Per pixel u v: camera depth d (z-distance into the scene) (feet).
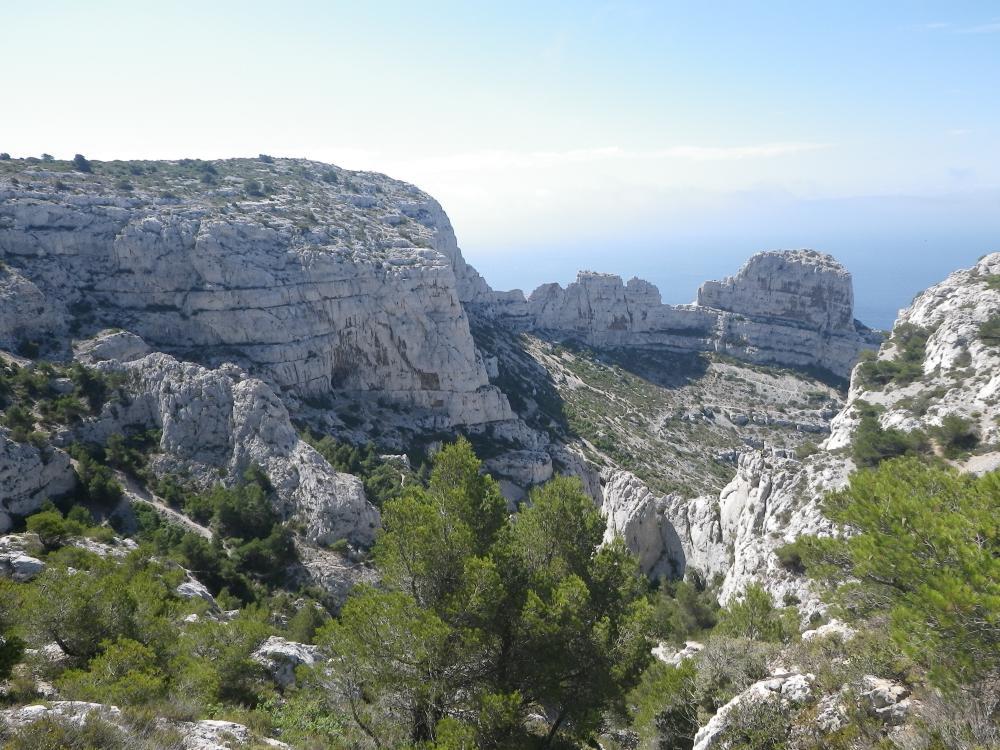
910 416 222.89
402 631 80.59
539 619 80.48
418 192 558.97
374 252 377.71
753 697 69.77
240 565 196.85
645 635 93.09
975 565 55.67
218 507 214.90
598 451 397.60
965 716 53.16
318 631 90.38
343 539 215.92
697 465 403.13
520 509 109.09
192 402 249.75
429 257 387.55
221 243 325.01
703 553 239.30
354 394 354.54
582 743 94.68
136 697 79.71
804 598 162.09
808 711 65.00
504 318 563.48
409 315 364.99
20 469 188.34
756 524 211.82
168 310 314.76
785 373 513.45
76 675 84.53
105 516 203.00
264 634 121.80
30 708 65.67
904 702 60.13
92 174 367.66
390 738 85.35
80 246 311.06
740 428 454.81
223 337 314.76
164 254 316.40
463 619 82.53
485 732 76.54
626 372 521.24
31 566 131.34
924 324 300.81
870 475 79.25
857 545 68.13
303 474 233.76
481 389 378.32
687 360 538.47
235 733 78.64
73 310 296.51
